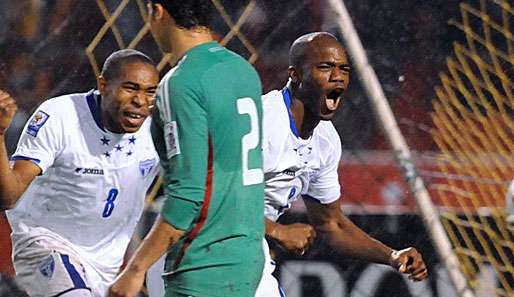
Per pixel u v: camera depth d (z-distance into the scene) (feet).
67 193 54.44
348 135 79.25
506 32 74.28
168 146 41.32
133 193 55.57
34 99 78.13
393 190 75.66
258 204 43.34
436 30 86.84
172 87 41.22
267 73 84.69
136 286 40.86
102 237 56.29
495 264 64.54
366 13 87.76
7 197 49.78
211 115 41.55
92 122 53.62
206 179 41.55
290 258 68.03
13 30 79.87
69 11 80.64
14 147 75.72
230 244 42.34
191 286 42.24
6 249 66.18
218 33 83.05
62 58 79.82
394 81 85.76
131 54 53.31
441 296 68.33
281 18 85.05
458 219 66.59
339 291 68.13
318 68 51.67
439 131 73.77
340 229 59.16
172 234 41.19
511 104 70.49
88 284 54.08
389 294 68.18
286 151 52.54
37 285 54.39
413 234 68.74
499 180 65.77
